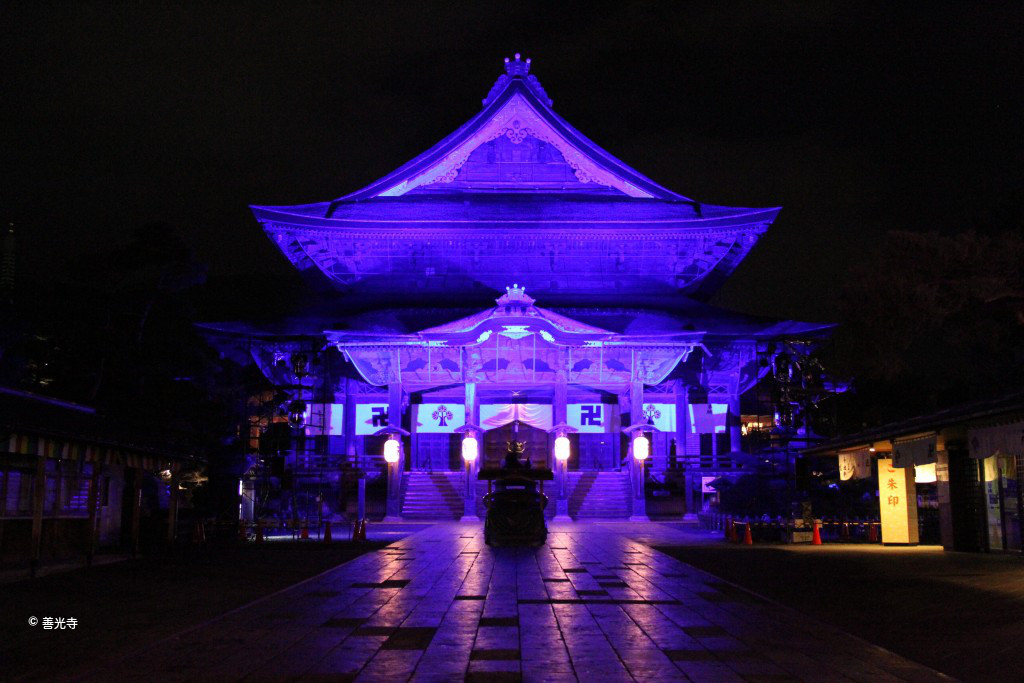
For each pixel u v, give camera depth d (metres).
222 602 20.17
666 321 64.38
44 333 42.16
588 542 39.06
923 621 17.47
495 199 72.69
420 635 15.80
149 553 33.31
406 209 71.38
